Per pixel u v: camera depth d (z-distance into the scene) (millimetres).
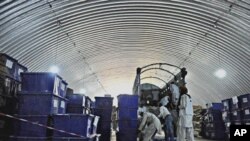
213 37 13422
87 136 6641
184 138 8797
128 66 21906
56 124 6547
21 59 11750
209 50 14844
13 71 6996
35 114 6480
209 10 11414
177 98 10617
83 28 12812
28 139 6352
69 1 10383
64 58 14992
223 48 13875
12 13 9086
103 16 12367
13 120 6469
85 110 11617
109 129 10719
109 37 14836
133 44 16594
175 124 10398
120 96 10641
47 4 9867
